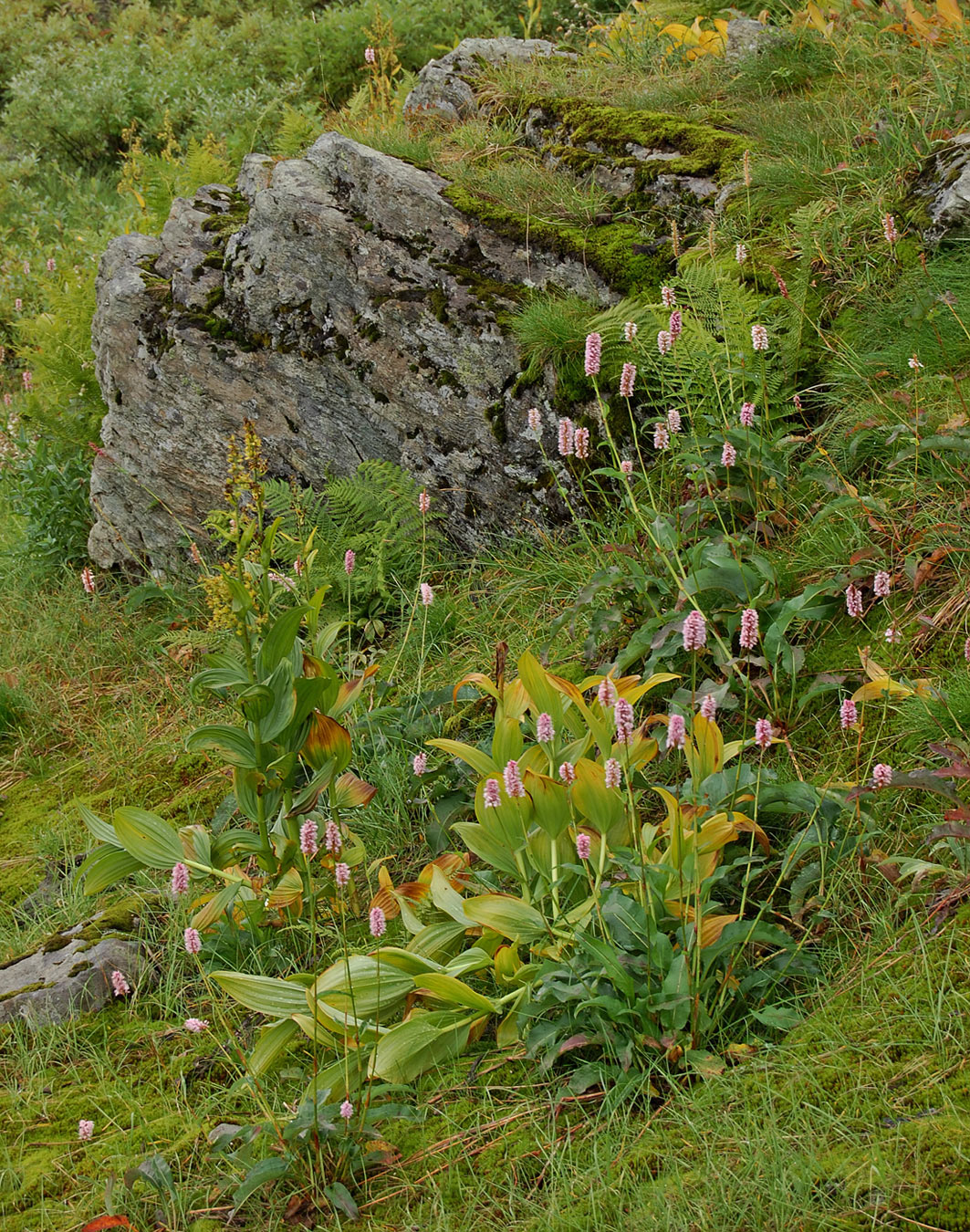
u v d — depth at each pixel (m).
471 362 4.70
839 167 4.54
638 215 4.91
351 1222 2.32
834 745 3.09
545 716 2.52
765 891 2.82
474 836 2.98
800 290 4.11
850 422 3.84
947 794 2.50
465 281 4.80
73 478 6.07
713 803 2.79
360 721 3.72
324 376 5.06
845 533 3.53
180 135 10.81
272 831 3.38
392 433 4.95
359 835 3.61
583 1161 2.25
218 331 5.28
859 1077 2.18
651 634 3.41
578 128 5.41
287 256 5.09
